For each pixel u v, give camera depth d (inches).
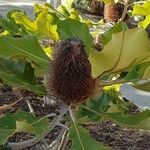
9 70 15.1
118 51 12.7
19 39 13.6
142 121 13.0
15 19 19.1
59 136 17.0
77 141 13.4
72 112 14.6
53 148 18.4
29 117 13.5
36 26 19.0
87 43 15.6
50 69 14.5
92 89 14.5
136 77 14.9
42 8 22.2
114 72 13.9
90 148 13.3
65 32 15.8
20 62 15.2
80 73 14.1
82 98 14.5
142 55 12.7
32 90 14.6
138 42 12.3
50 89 14.6
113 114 14.1
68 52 13.9
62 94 14.4
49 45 19.2
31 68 15.2
